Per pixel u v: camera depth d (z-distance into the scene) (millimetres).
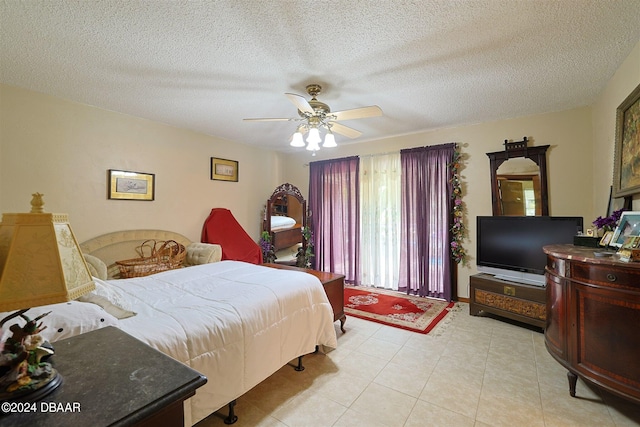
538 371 2176
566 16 1621
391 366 2264
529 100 2889
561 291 1908
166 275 2449
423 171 4039
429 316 3311
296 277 2379
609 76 2373
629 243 1663
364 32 1769
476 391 1941
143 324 1436
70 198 2883
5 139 2492
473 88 2592
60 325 1204
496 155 3525
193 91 2648
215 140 4289
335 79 2389
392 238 4387
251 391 1952
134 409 642
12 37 1801
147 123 3492
